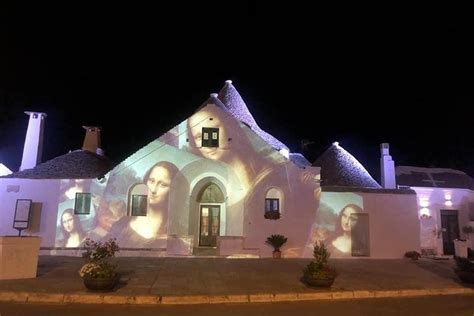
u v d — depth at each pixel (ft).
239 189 73.87
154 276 50.21
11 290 40.70
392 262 69.26
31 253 48.29
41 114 86.69
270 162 73.72
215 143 73.31
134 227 70.23
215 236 76.64
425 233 80.74
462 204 84.12
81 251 68.54
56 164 77.10
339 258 73.36
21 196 72.49
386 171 84.94
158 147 72.38
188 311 36.06
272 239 70.69
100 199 71.26
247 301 40.91
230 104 85.56
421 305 40.16
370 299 43.04
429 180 87.20
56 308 36.35
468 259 52.42
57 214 71.77
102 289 41.27
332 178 80.69
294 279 50.21
